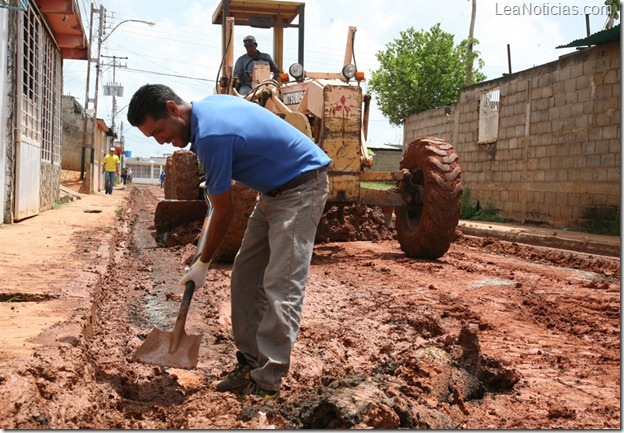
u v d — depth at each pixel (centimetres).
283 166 343
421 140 915
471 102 1969
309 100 900
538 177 1627
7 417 252
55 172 1589
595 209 1418
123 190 3809
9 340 350
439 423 298
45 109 1406
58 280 536
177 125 332
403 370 353
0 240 805
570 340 495
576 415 335
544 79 1602
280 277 341
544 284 750
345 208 1154
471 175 1964
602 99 1400
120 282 674
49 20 1394
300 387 353
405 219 945
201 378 382
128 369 376
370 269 811
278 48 1076
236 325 366
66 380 297
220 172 327
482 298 644
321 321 525
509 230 1412
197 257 368
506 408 348
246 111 341
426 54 3086
